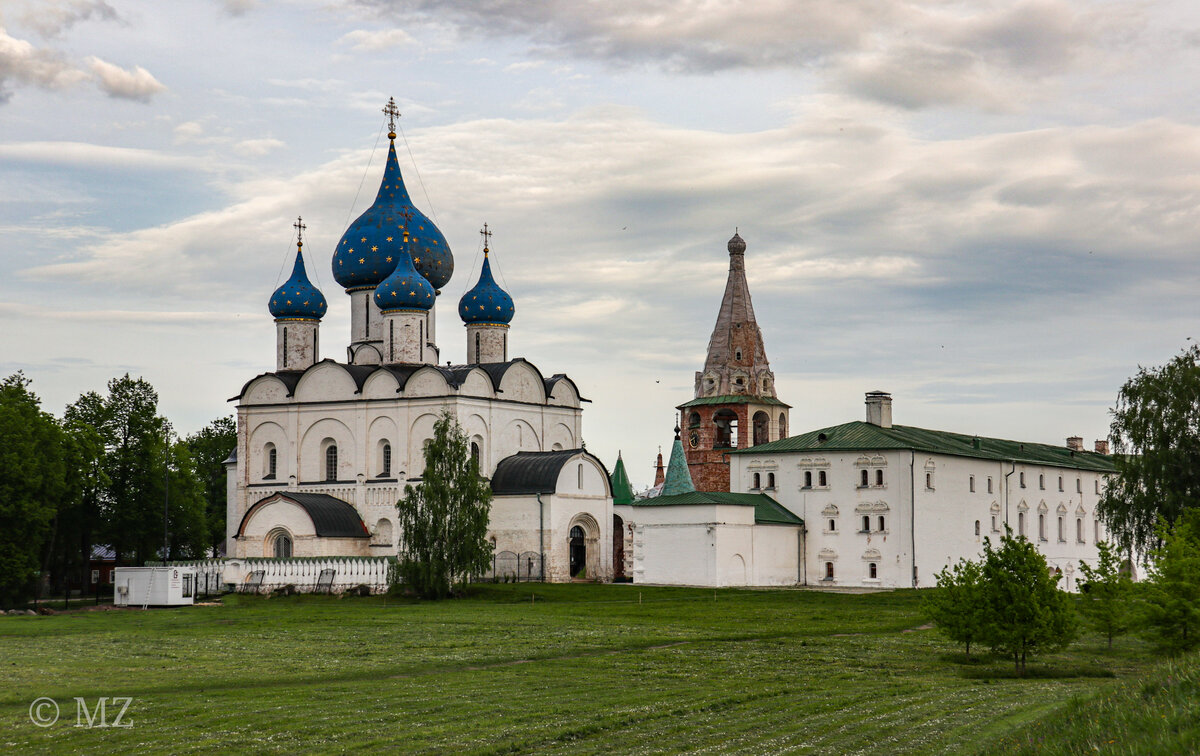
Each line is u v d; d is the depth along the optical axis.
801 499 116.44
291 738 39.72
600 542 121.94
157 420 119.19
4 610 91.75
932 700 46.38
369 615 83.12
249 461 127.56
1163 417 88.38
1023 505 127.56
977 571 59.34
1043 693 47.94
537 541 116.62
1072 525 135.75
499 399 122.62
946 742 38.41
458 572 99.19
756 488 119.56
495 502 118.62
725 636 68.19
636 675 53.38
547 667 55.94
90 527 114.81
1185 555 60.16
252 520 117.31
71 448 106.69
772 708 44.81
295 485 124.88
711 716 43.34
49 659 59.12
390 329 123.75
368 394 122.12
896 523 111.25
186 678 52.22
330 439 124.25
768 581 111.88
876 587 111.06
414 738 39.56
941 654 61.22
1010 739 37.34
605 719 42.50
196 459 155.50
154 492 117.06
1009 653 60.09
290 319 129.62
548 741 39.28
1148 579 62.53
